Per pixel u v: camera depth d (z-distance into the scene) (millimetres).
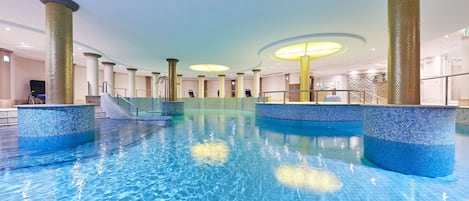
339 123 7504
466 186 2459
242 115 12156
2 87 9461
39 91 12016
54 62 4613
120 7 4957
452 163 2857
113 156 3670
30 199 2193
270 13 5367
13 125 6609
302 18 5691
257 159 3547
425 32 6918
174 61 11492
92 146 4332
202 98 19516
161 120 8820
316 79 20766
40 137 4508
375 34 7074
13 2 4727
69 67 4824
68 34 4781
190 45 8547
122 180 2688
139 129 6520
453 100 11086
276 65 13844
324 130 6434
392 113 3137
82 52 9695
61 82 4688
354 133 5930
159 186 2527
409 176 2789
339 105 7668
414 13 3213
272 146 4445
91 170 3006
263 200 2199
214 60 11961
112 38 7457
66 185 2525
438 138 2863
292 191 2391
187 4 4840
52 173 2879
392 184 2543
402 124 3031
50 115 4500
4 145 4230
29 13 5336
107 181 2652
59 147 4195
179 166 3207
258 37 7430
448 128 2863
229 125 7625
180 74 19281
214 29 6570
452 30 6738
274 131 6301
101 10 5105
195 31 6750
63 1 4609
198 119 9875
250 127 7125
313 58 11484
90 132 5406
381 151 3252
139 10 5125
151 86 20703
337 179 2713
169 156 3705
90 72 9680
